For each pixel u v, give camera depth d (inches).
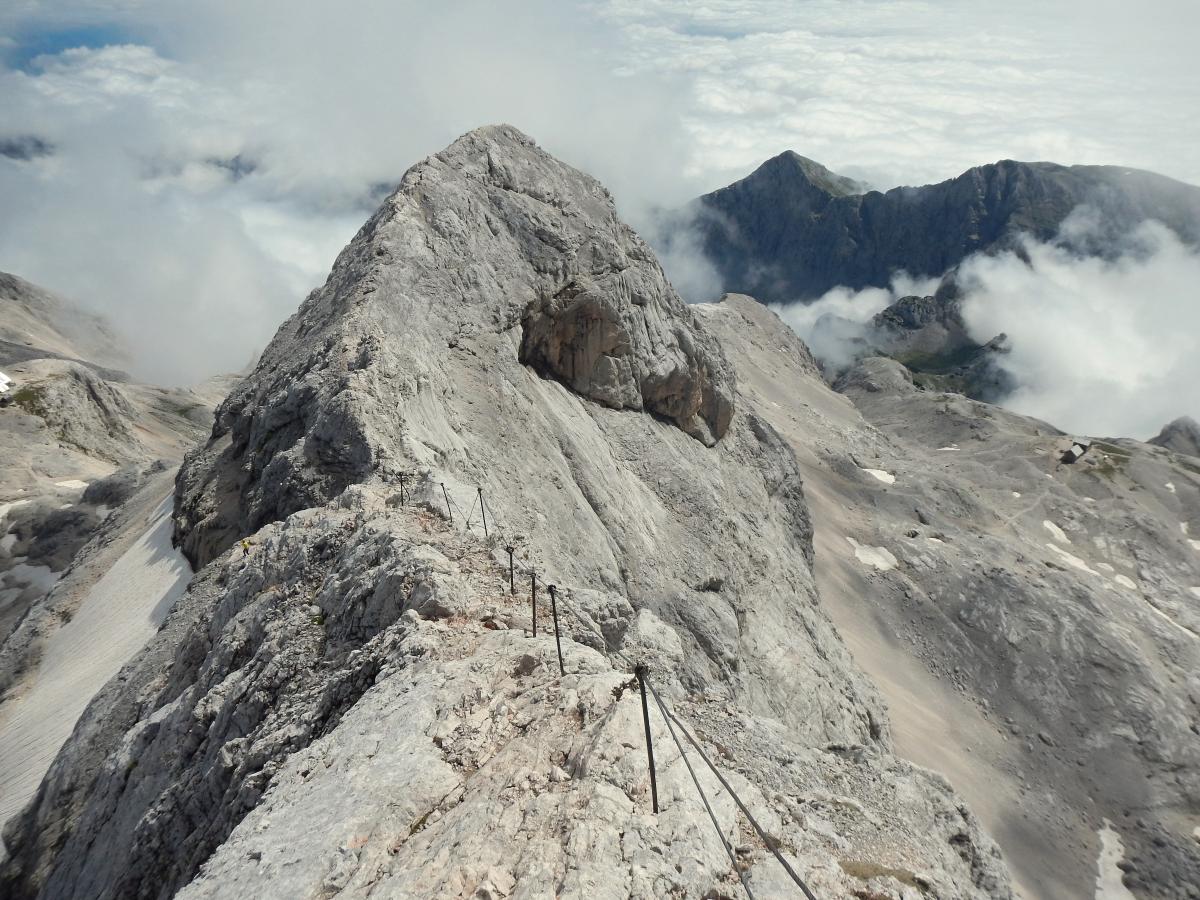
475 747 766.5
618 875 604.4
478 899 593.9
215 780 946.1
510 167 3255.4
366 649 961.5
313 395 2022.6
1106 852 4104.3
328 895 638.5
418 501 1406.3
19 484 4985.2
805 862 663.8
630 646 1181.7
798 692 2839.6
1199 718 4923.7
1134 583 6939.0
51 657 2224.4
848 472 6806.1
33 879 1289.4
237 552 1689.2
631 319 3221.0
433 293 2593.5
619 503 2696.9
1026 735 4670.3
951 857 1003.3
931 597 5457.7
